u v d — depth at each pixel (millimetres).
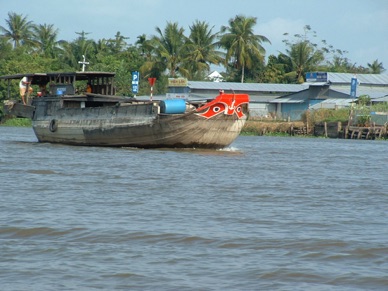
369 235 44062
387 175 85750
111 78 125562
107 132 117000
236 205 56406
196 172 81375
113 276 34375
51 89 128250
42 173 77625
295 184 72625
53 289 32281
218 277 34469
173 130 109375
